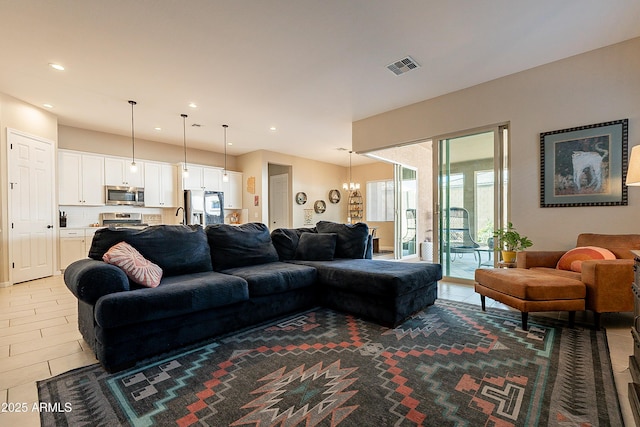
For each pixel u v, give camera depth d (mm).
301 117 4867
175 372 1717
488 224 3752
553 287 2283
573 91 3066
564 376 1621
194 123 5141
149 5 2258
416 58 3096
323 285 2932
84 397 1474
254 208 7230
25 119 4180
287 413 1342
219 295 2133
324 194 8766
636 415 1222
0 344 2111
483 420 1278
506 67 3289
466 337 2180
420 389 1518
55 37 2643
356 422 1277
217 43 2787
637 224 2752
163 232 2619
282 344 2090
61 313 2811
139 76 3416
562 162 3125
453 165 4043
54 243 4641
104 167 5387
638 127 2750
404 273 2527
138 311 1749
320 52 2965
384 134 4676
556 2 2289
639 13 2408
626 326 2359
